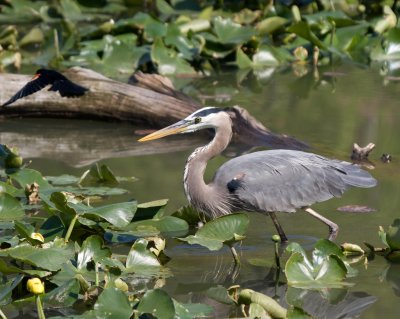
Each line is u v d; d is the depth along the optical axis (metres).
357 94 17.39
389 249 9.84
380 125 15.23
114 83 16.31
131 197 12.03
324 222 10.41
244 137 14.79
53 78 10.31
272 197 10.30
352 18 22.66
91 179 12.95
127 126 16.12
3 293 8.58
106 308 7.80
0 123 16.28
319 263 9.05
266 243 10.34
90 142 15.08
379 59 20.17
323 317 8.25
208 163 13.67
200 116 10.63
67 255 8.95
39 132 15.71
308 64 20.17
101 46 19.75
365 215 11.14
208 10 22.23
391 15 21.20
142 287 8.99
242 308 8.12
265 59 20.00
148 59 19.28
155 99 15.97
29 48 21.84
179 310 7.89
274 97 17.38
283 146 14.32
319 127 15.25
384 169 13.03
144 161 13.93
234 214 9.42
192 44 19.50
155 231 10.42
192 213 10.87
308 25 19.34
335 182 10.42
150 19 20.44
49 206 10.27
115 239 10.16
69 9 25.02
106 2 25.84
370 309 8.41
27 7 25.06
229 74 19.34
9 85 16.28
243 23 22.11
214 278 9.24
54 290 8.65
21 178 12.10
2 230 10.70
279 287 8.98
